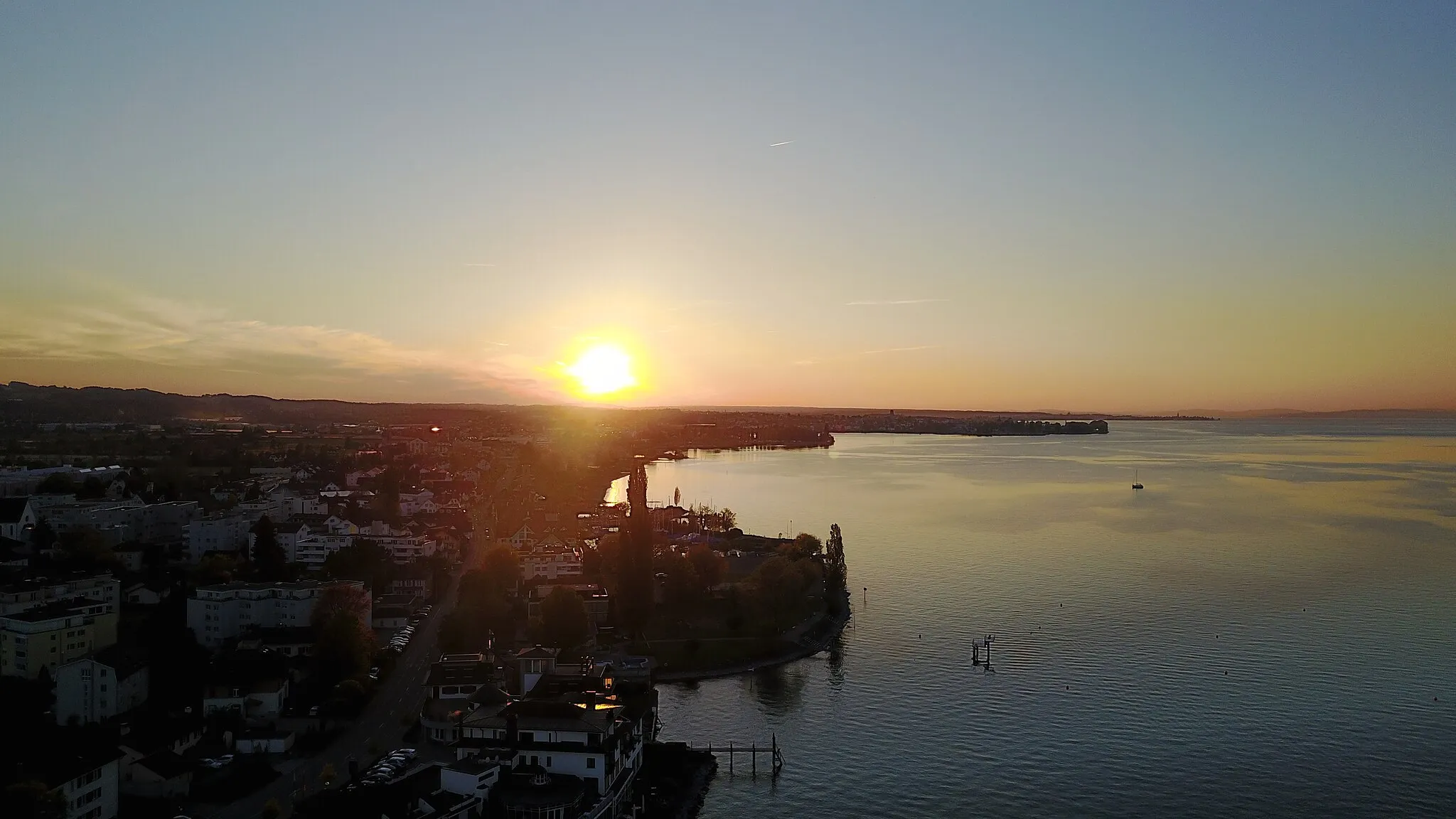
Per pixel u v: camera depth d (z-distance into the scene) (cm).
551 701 17225
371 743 18200
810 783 18088
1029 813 16875
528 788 14938
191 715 18762
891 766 18750
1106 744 19650
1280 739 19775
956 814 16888
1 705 17888
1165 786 17775
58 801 13650
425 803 14275
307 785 16312
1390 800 17225
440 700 19488
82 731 16762
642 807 16550
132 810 15362
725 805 17225
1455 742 19538
